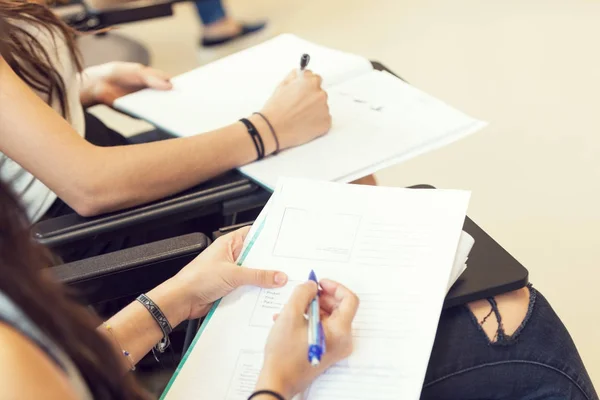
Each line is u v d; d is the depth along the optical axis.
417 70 2.39
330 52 1.41
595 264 1.69
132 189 1.04
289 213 0.94
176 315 0.90
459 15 2.67
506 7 2.67
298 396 0.77
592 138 2.03
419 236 0.88
